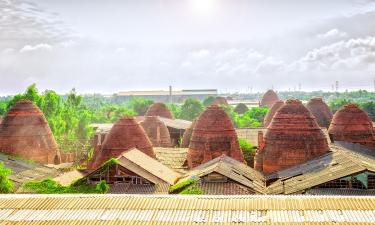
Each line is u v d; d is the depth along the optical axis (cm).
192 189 4875
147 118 9325
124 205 3158
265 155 6662
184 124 11844
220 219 2928
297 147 6450
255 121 13775
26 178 6022
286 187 5128
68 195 3381
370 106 15638
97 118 14762
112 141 6744
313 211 2970
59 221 2961
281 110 6769
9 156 7012
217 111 6988
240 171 5712
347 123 7962
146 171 5316
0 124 7538
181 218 2959
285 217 2916
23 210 3112
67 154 8625
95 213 3055
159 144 9075
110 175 5247
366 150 7400
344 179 4806
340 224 2792
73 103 12606
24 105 7612
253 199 3197
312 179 5075
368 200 3086
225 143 6819
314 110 10269
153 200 3228
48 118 10394
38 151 7438
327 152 6475
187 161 7062
